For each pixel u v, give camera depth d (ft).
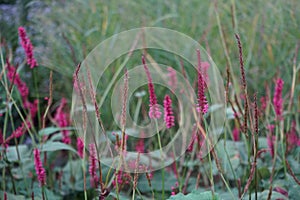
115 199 6.12
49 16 16.16
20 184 7.68
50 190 7.87
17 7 15.79
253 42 13.69
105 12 15.89
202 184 8.81
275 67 12.82
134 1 16.43
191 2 16.08
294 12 14.70
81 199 8.08
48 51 14.03
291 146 8.14
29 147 9.77
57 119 8.70
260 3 15.39
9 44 13.58
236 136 8.73
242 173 7.75
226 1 15.24
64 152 10.59
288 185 6.49
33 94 12.37
